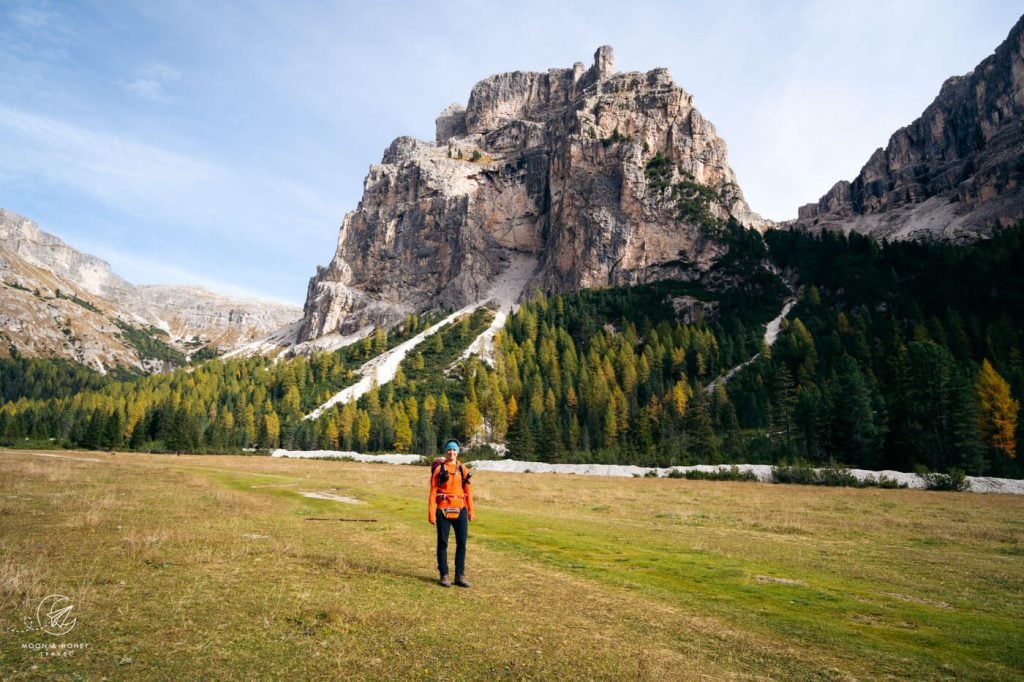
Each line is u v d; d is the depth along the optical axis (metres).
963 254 156.75
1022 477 61.28
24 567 8.00
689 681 5.76
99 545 10.13
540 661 6.00
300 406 150.25
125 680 4.63
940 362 72.12
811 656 7.12
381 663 5.55
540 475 67.69
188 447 105.31
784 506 32.53
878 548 18.12
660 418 102.38
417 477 52.34
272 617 6.71
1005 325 108.44
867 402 75.38
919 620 9.44
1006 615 10.14
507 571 11.13
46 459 47.72
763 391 108.44
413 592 8.54
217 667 5.09
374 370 174.50
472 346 185.12
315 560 10.41
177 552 10.01
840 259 171.38
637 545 16.42
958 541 20.12
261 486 31.17
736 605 9.72
